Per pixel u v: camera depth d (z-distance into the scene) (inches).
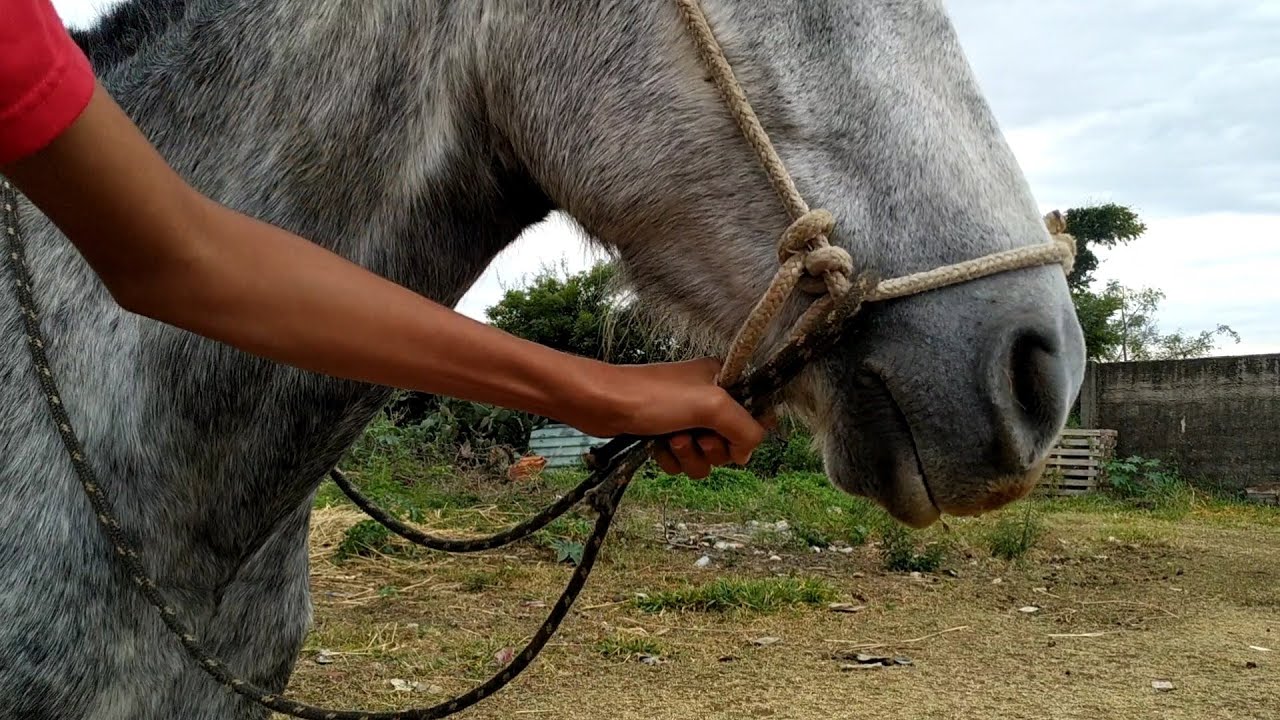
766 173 45.1
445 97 47.6
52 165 28.2
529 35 46.8
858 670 146.3
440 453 309.3
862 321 44.4
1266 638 170.2
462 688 132.4
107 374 44.8
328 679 133.1
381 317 35.5
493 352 37.8
